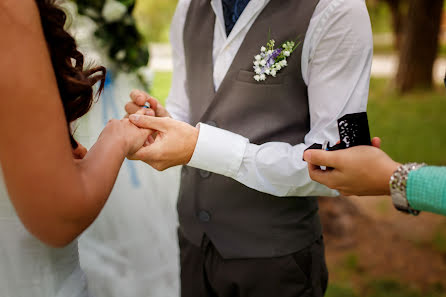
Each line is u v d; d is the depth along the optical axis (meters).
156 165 1.16
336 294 2.53
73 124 1.29
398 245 3.02
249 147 1.20
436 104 7.19
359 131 0.99
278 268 1.33
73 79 0.81
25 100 0.65
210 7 1.36
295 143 1.27
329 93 1.17
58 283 0.92
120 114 2.13
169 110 1.56
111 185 0.82
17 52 0.64
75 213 0.71
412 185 0.86
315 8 1.16
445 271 2.73
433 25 7.78
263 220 1.33
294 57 1.20
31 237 0.87
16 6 0.65
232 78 1.27
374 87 8.79
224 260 1.38
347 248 3.00
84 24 2.00
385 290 2.57
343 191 1.00
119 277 2.03
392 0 9.21
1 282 0.89
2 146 0.67
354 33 1.12
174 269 2.17
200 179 1.39
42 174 0.67
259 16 1.23
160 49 13.63
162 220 2.24
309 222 1.37
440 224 3.26
